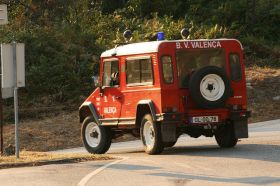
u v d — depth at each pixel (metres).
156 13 72.62
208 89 27.06
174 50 27.30
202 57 27.77
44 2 69.31
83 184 19.56
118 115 29.45
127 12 75.44
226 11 73.50
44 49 59.12
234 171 21.14
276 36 73.44
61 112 50.88
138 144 36.84
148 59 27.62
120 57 29.23
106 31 68.44
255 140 32.03
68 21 68.00
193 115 27.36
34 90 54.34
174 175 20.73
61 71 56.06
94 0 77.69
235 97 28.06
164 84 27.06
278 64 64.50
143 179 20.17
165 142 27.08
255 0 73.88
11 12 66.81
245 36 70.81
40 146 40.84
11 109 51.38
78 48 60.62
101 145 30.45
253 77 56.66
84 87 55.62
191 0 76.81
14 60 25.67
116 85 29.45
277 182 18.77
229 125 28.64
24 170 23.22
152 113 27.25
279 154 25.27
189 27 69.25
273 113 47.88
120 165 23.72
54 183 19.94
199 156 25.75
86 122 31.23
